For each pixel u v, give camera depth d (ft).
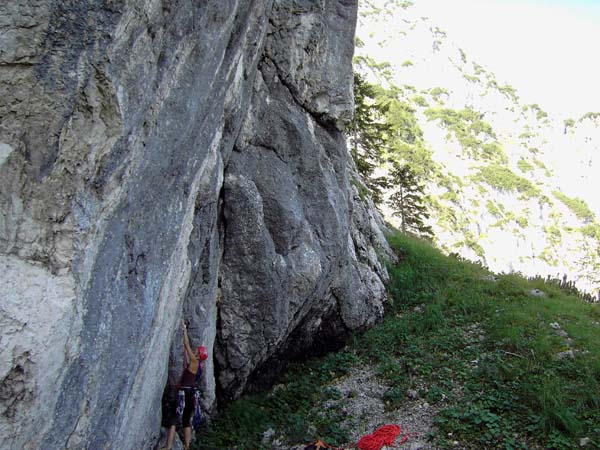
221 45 17.54
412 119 476.13
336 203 34.45
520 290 46.24
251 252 28.73
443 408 27.45
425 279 48.93
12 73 9.68
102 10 10.25
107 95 10.84
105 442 13.98
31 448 10.41
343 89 35.04
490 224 384.06
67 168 10.57
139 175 13.30
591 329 38.06
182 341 23.48
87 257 11.24
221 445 25.14
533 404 26.21
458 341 35.22
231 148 27.22
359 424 27.73
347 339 38.22
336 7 34.65
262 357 29.94
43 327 10.00
